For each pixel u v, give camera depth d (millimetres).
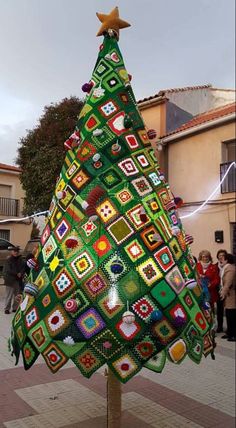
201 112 17109
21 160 16766
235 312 7527
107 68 3299
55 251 2836
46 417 4230
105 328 2496
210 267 8133
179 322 2588
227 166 12938
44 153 15766
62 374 5559
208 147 13664
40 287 2760
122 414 4367
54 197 3188
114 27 3428
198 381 5453
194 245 13750
